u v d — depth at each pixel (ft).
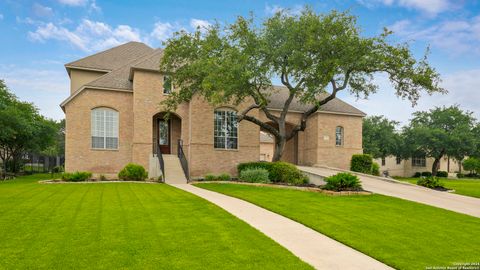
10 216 32.71
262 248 23.73
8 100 97.40
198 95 80.89
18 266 19.74
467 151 143.33
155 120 88.43
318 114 101.65
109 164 79.87
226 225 30.09
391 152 147.23
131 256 21.53
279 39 68.64
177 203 40.96
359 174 84.94
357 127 106.42
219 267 19.86
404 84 70.59
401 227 31.53
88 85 78.84
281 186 61.36
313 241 26.53
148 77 80.79
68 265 19.95
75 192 50.26
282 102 102.27
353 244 25.53
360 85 76.69
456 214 39.09
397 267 20.99
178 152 83.56
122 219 31.76
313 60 66.59
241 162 83.87
